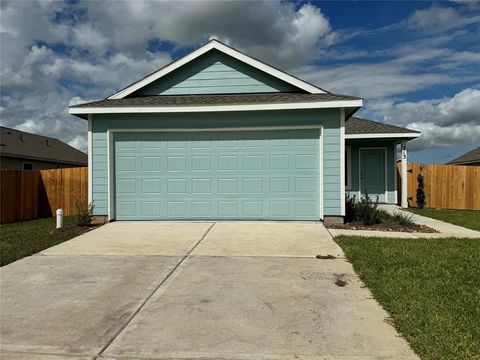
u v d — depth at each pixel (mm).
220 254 6293
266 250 6551
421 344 3043
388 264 5441
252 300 4168
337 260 5895
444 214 12352
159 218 9695
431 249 6426
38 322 3637
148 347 3111
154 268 5492
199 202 9656
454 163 27766
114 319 3688
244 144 9547
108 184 9609
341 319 3635
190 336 3303
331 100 8961
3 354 3021
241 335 3312
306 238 7520
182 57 10805
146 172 9703
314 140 9367
